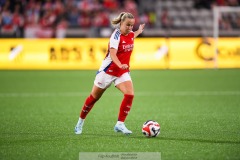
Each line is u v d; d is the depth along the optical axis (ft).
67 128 93.97
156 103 131.34
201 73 211.41
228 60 231.50
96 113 114.52
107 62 82.64
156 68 230.07
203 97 142.20
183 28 301.84
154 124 83.61
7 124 99.04
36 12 281.74
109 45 81.76
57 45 230.48
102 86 83.41
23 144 78.59
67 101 136.15
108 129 92.94
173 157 69.31
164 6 316.40
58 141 80.84
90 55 229.04
